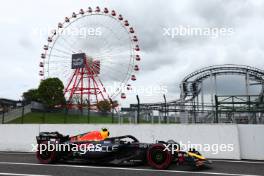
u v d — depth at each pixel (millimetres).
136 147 7965
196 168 7520
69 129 12109
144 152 7855
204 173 6719
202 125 10406
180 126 10664
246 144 10055
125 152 8070
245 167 7727
